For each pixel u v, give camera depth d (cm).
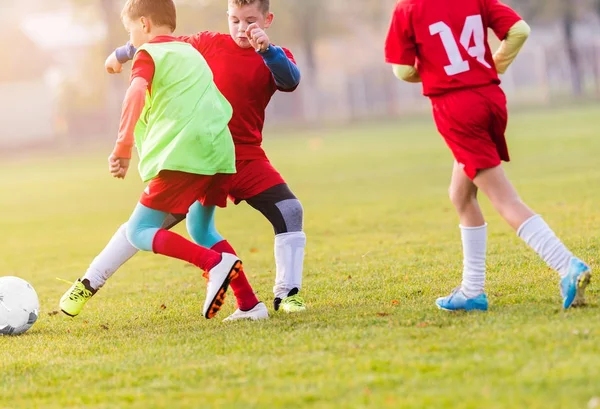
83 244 3188
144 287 2089
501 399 901
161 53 1448
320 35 15012
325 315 1473
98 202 4941
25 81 13862
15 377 1207
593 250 1955
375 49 15950
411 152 6806
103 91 13788
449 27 1357
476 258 1409
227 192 1512
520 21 1375
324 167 6025
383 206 3562
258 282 2006
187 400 1006
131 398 1044
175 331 1473
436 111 1376
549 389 923
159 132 1428
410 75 1405
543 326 1196
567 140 6350
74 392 1099
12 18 14512
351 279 1894
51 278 2420
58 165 9006
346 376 1044
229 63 1588
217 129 1444
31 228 3856
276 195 1598
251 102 1595
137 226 1438
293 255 1602
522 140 6719
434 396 933
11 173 8288
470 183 1397
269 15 1617
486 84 1351
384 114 14788
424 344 1167
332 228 2977
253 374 1096
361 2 16000
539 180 3994
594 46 14650
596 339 1102
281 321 1453
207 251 1404
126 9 1520
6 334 1572
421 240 2489
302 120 14562
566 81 16662
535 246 1331
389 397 942
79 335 1525
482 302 1404
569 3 14175
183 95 1433
